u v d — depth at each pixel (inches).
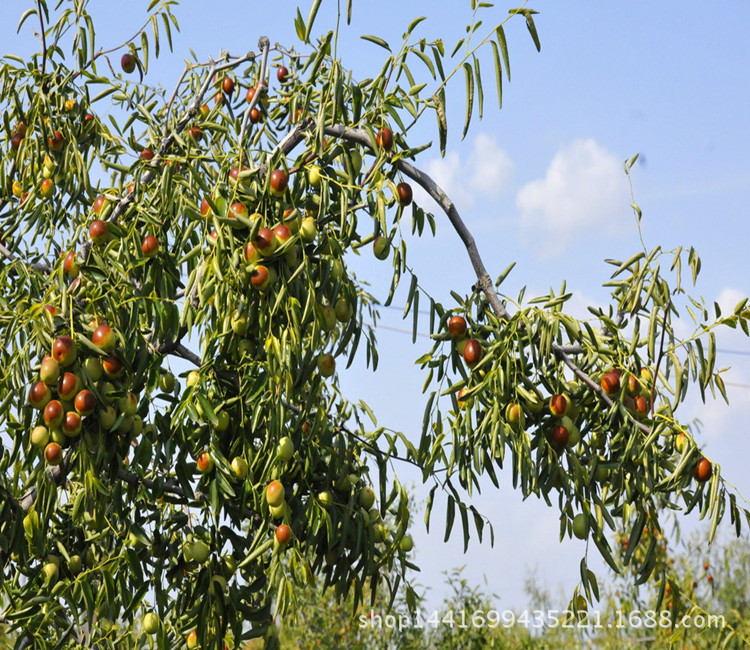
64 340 93.5
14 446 99.7
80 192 137.0
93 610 104.8
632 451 100.7
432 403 104.7
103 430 97.7
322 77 130.3
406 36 108.1
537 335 101.6
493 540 106.6
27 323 101.8
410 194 106.0
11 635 127.3
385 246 104.8
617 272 107.9
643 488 99.9
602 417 104.6
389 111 108.3
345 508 112.0
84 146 144.4
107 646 122.0
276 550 101.5
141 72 149.8
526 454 97.6
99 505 100.0
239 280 99.1
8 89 143.6
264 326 101.7
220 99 149.3
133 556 105.0
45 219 137.8
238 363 107.3
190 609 108.7
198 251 105.3
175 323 105.3
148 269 114.8
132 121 150.6
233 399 105.9
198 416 99.5
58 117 140.8
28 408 96.2
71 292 104.8
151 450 102.7
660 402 106.4
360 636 253.3
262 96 140.9
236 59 144.8
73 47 141.9
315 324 100.9
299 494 111.0
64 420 94.2
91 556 120.6
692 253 102.7
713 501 96.4
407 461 118.6
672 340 104.9
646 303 101.7
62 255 109.1
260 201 100.5
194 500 109.7
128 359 100.0
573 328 99.6
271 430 99.0
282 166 102.2
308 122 114.3
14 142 144.9
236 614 107.1
